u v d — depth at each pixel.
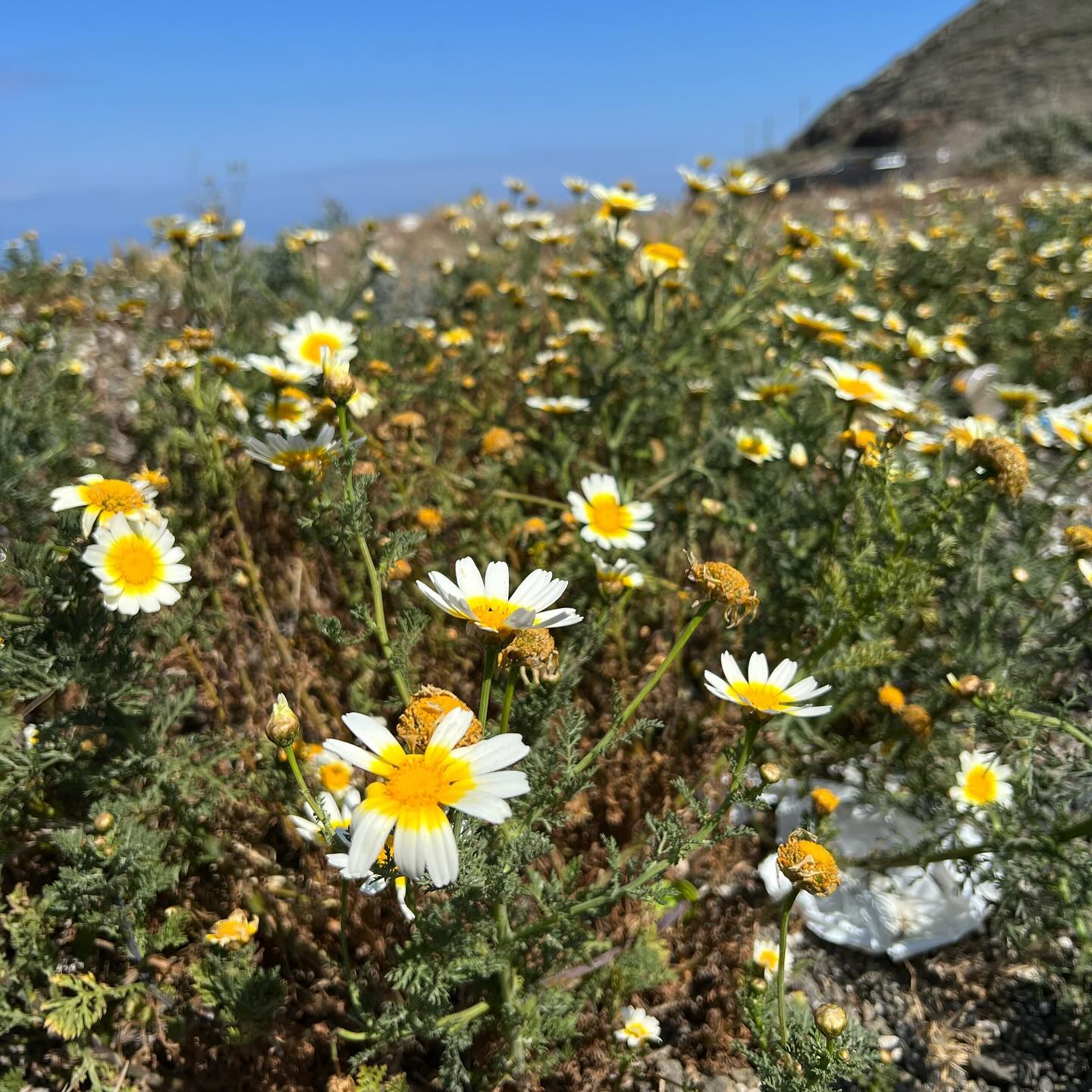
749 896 0.47
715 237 1.05
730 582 0.34
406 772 0.26
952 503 0.45
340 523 0.36
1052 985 0.43
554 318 0.96
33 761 0.37
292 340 0.56
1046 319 1.01
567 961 0.38
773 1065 0.34
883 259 1.20
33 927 0.37
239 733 0.50
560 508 0.62
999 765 0.47
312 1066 0.39
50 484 0.56
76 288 1.14
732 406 0.74
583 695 0.55
